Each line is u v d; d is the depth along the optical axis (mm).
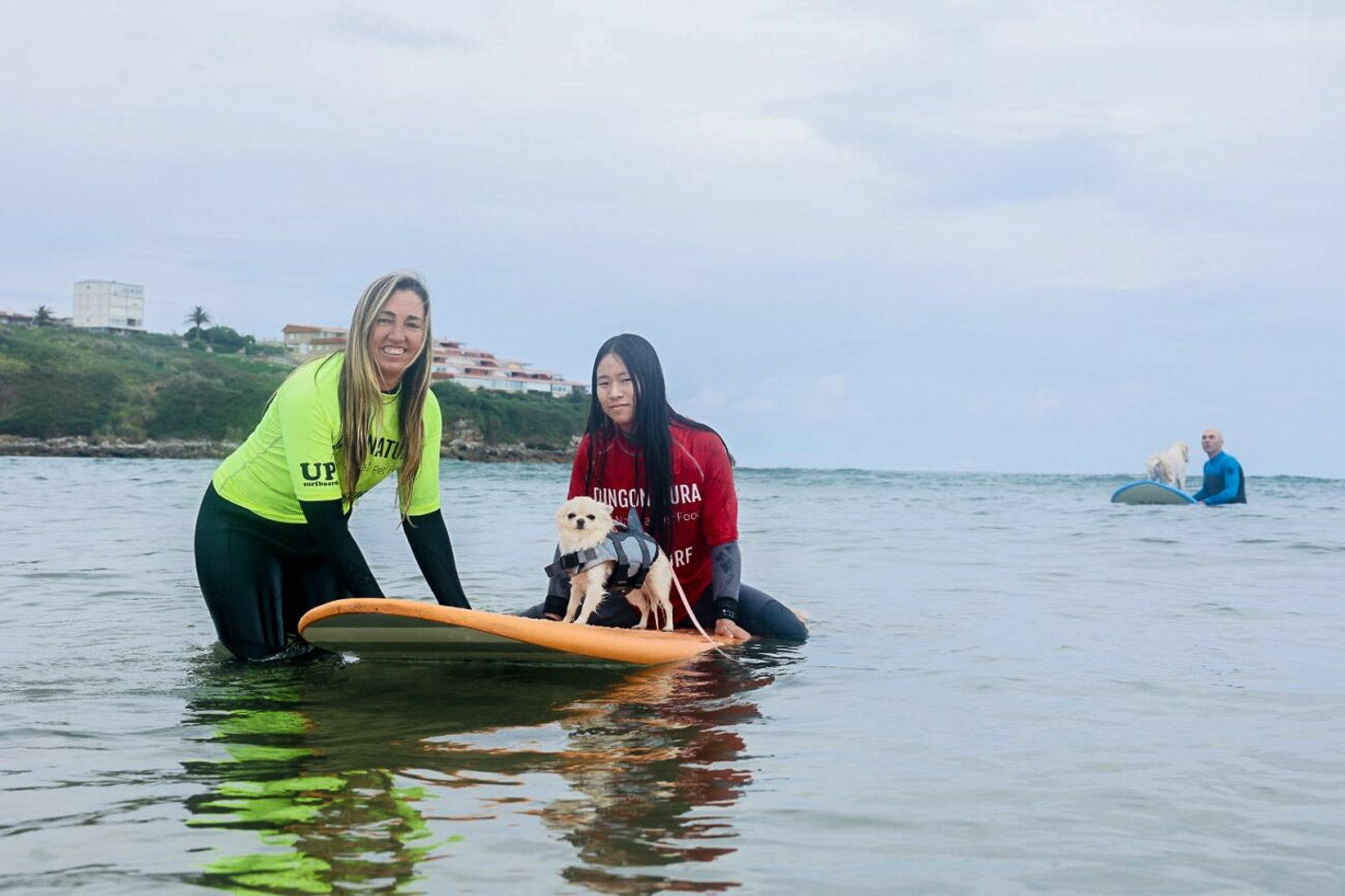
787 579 7199
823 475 56781
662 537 4648
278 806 2305
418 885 1884
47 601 5656
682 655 4254
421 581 6543
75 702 3344
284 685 3676
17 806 2295
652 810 2328
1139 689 3686
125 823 2189
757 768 2668
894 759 2770
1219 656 4332
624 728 3068
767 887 1915
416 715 3223
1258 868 2059
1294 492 29391
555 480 34406
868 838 2182
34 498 16938
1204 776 2650
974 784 2564
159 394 85750
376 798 2363
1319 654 4391
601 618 4762
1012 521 14125
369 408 4012
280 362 109438
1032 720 3219
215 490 4258
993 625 5176
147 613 5250
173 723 3070
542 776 2555
